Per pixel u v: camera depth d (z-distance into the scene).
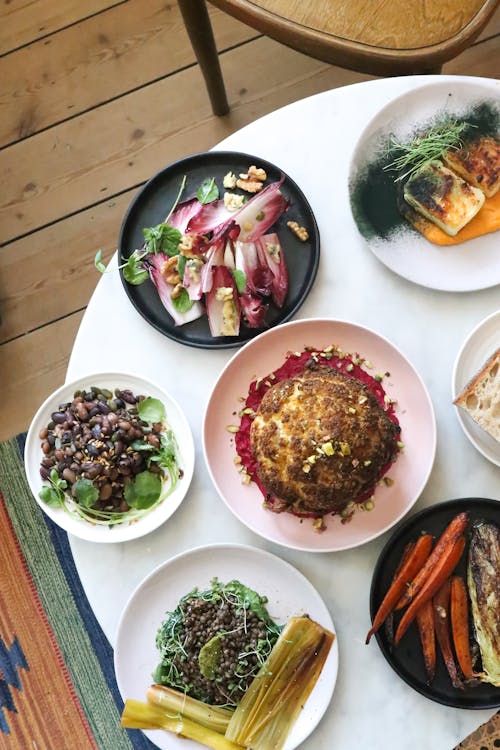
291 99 1.31
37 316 1.29
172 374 0.88
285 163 0.90
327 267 0.89
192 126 1.31
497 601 0.81
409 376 0.85
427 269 0.87
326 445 0.77
